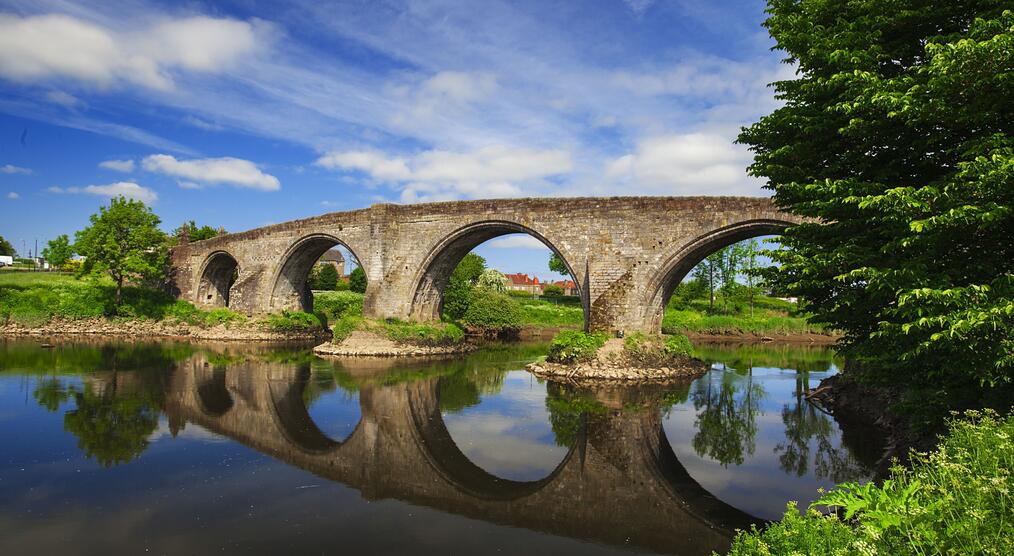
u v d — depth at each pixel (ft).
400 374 105.91
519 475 52.16
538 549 37.11
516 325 208.33
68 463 50.96
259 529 38.63
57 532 37.24
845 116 41.09
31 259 309.83
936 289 31.37
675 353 113.80
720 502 45.91
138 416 68.18
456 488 48.42
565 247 117.08
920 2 39.32
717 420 74.23
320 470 51.39
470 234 135.13
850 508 20.62
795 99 48.16
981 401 37.19
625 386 98.53
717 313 245.45
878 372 48.34
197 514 40.78
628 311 109.81
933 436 45.03
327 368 111.14
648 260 109.19
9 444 56.24
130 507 41.68
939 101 32.53
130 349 133.80
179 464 51.55
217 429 63.77
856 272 34.55
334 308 213.87
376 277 142.51
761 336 208.95
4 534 36.73
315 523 39.99
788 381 107.24
